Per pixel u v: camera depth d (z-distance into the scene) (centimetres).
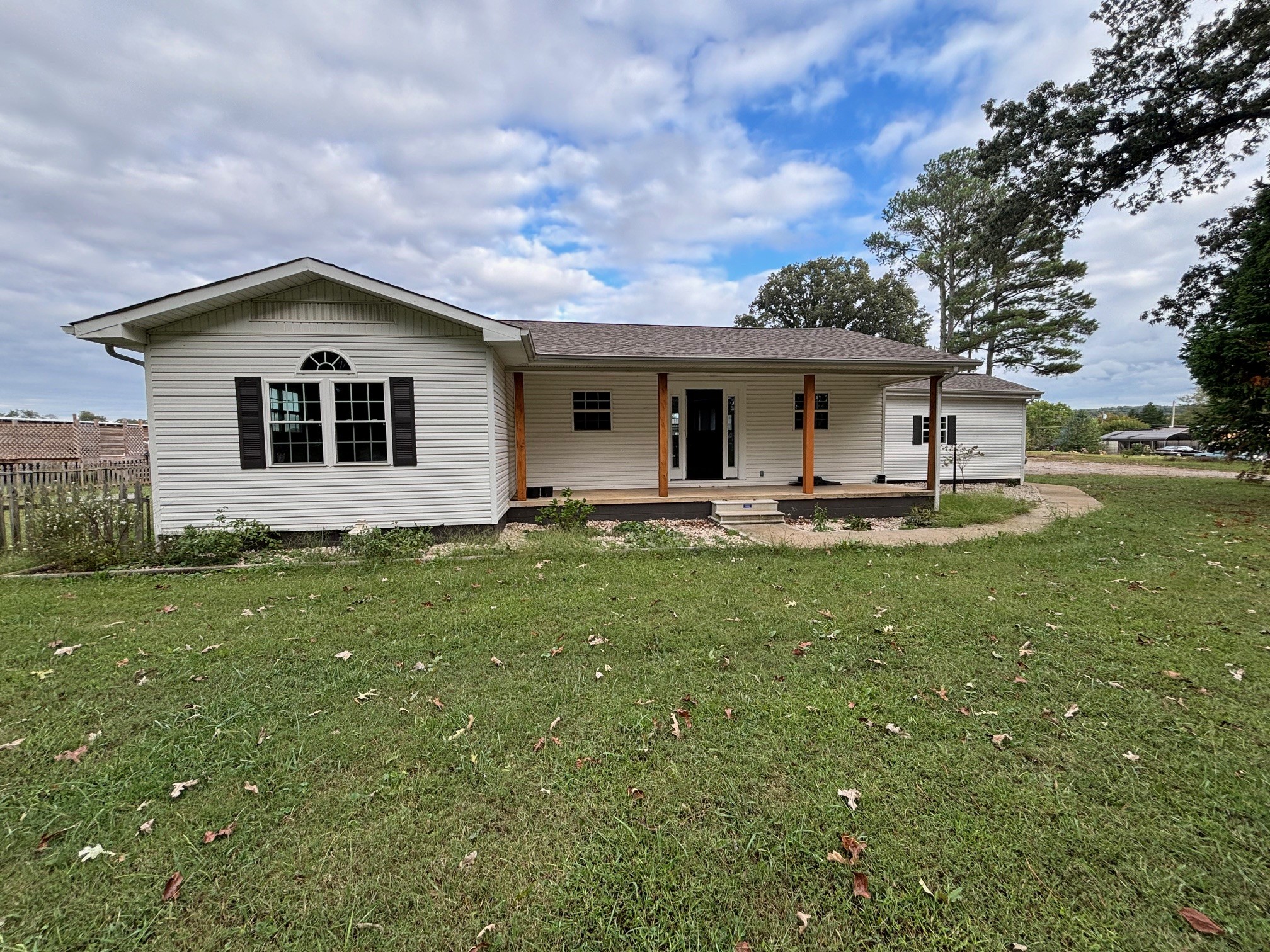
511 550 718
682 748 262
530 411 1109
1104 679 335
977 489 1474
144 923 168
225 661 365
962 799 224
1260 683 325
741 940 163
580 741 269
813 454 1092
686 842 201
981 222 1636
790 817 212
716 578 585
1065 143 1332
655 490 1110
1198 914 169
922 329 3228
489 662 365
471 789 232
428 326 789
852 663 362
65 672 347
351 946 161
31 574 611
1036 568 627
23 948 160
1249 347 1063
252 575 607
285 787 233
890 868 188
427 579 583
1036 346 2677
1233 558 658
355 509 787
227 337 740
